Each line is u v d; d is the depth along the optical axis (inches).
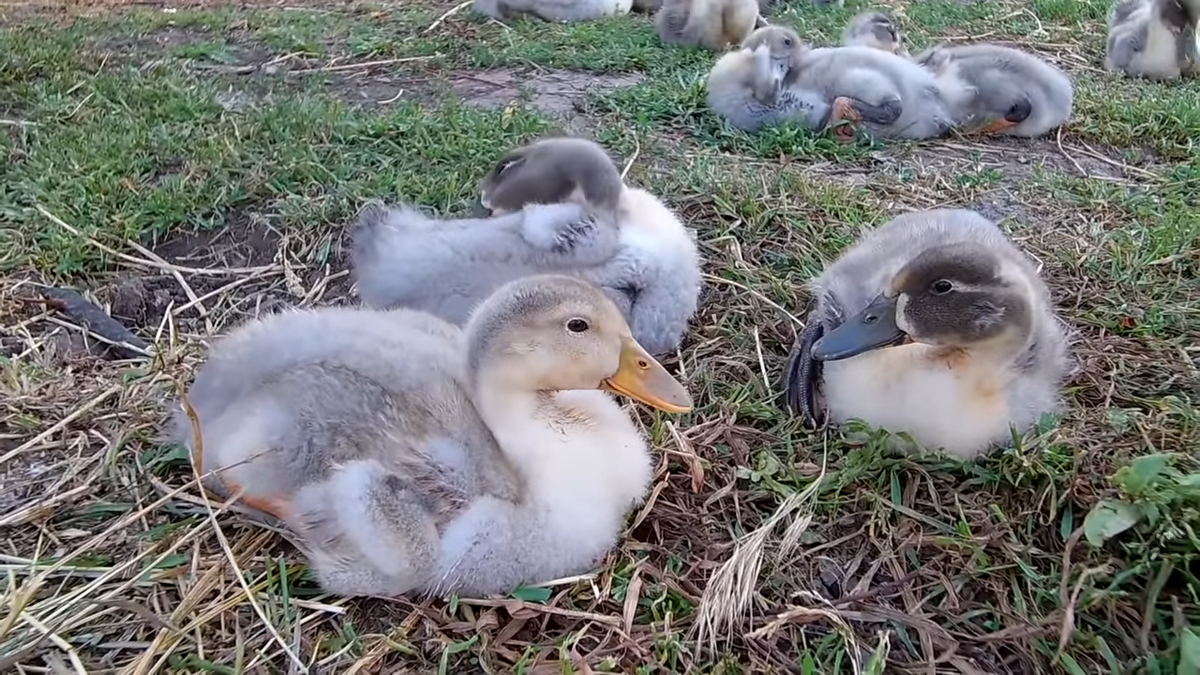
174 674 16.2
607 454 18.4
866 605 17.6
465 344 18.5
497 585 17.4
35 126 35.5
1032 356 20.9
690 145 36.5
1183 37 45.8
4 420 21.3
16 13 53.1
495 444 17.9
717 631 17.0
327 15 54.7
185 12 53.8
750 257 28.6
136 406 21.8
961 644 17.1
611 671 16.2
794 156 35.9
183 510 19.0
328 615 17.3
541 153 25.6
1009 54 38.6
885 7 60.0
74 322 25.5
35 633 16.6
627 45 49.0
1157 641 16.8
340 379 17.8
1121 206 32.1
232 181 31.1
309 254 28.5
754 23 49.2
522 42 48.5
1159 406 22.2
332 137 34.7
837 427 21.9
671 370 24.3
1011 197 33.1
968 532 18.8
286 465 17.5
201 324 26.1
